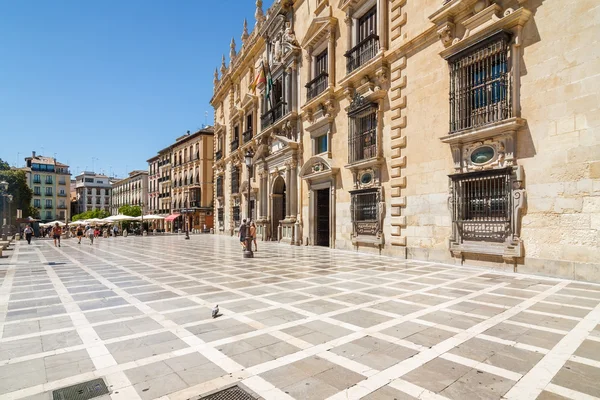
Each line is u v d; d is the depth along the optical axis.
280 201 25.25
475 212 10.58
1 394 3.13
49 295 7.25
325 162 18.11
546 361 3.73
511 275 9.01
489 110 10.05
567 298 6.46
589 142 8.03
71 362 3.83
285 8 22.94
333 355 3.96
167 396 3.10
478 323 5.04
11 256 16.72
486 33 10.12
